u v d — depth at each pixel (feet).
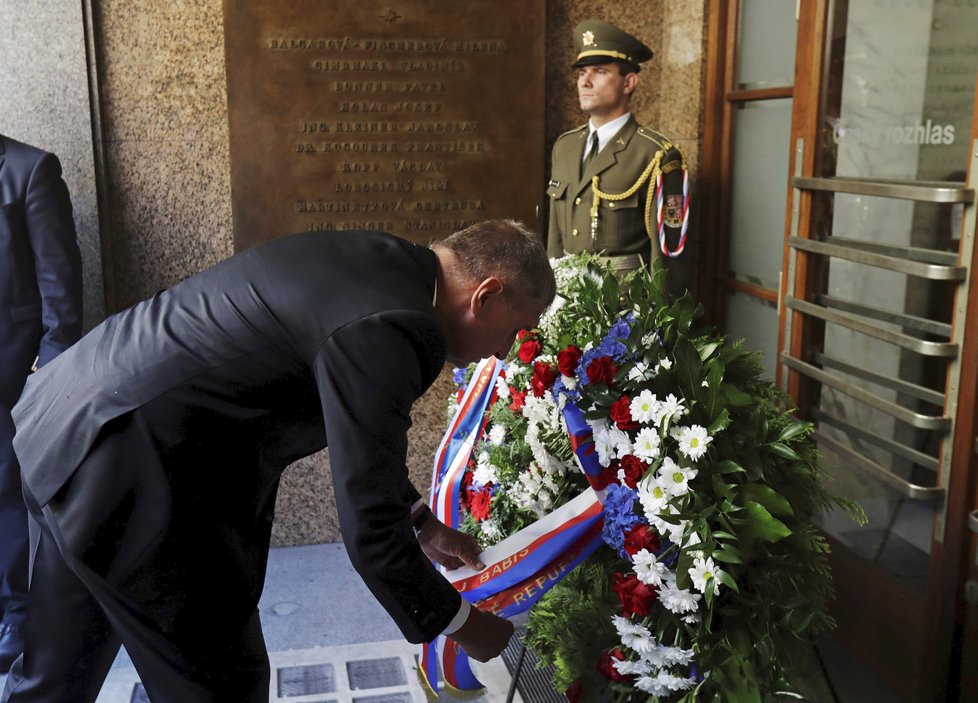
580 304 7.02
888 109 8.18
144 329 5.59
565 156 11.14
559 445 7.04
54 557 5.94
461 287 5.59
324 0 11.28
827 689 6.70
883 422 8.46
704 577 5.72
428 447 12.48
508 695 7.90
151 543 5.43
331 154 11.57
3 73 11.01
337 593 11.07
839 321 8.78
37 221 9.43
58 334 9.48
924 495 7.79
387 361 5.04
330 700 8.73
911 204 7.99
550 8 11.94
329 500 12.45
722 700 5.93
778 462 6.17
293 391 5.39
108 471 5.37
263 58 11.30
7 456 9.40
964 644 7.68
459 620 5.54
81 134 11.18
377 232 5.74
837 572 9.24
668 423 5.93
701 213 11.82
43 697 6.09
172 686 5.66
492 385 7.62
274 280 5.39
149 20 11.27
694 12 11.47
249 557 5.75
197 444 5.39
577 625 6.73
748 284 11.04
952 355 7.50
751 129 10.90
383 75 11.51
